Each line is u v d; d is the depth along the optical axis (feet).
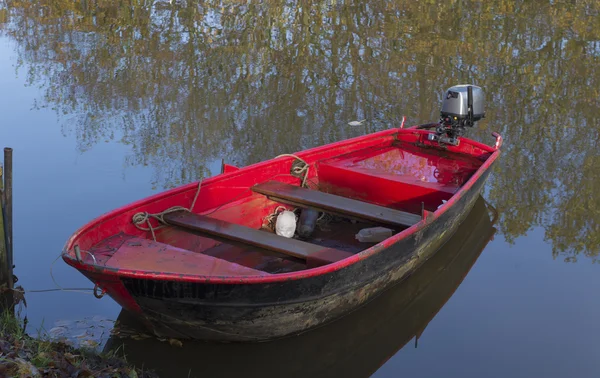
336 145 23.16
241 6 46.98
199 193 18.78
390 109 31.60
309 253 16.20
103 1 47.37
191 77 34.65
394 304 18.76
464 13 46.62
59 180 23.97
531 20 45.39
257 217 20.44
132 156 26.08
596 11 47.55
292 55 38.24
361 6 47.67
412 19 45.14
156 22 43.27
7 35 40.04
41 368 12.50
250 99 32.09
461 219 21.93
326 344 17.16
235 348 16.38
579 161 27.09
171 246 15.90
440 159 23.68
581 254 21.11
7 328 15.30
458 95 23.73
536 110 32.04
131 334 16.24
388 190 21.74
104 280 14.52
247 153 26.68
